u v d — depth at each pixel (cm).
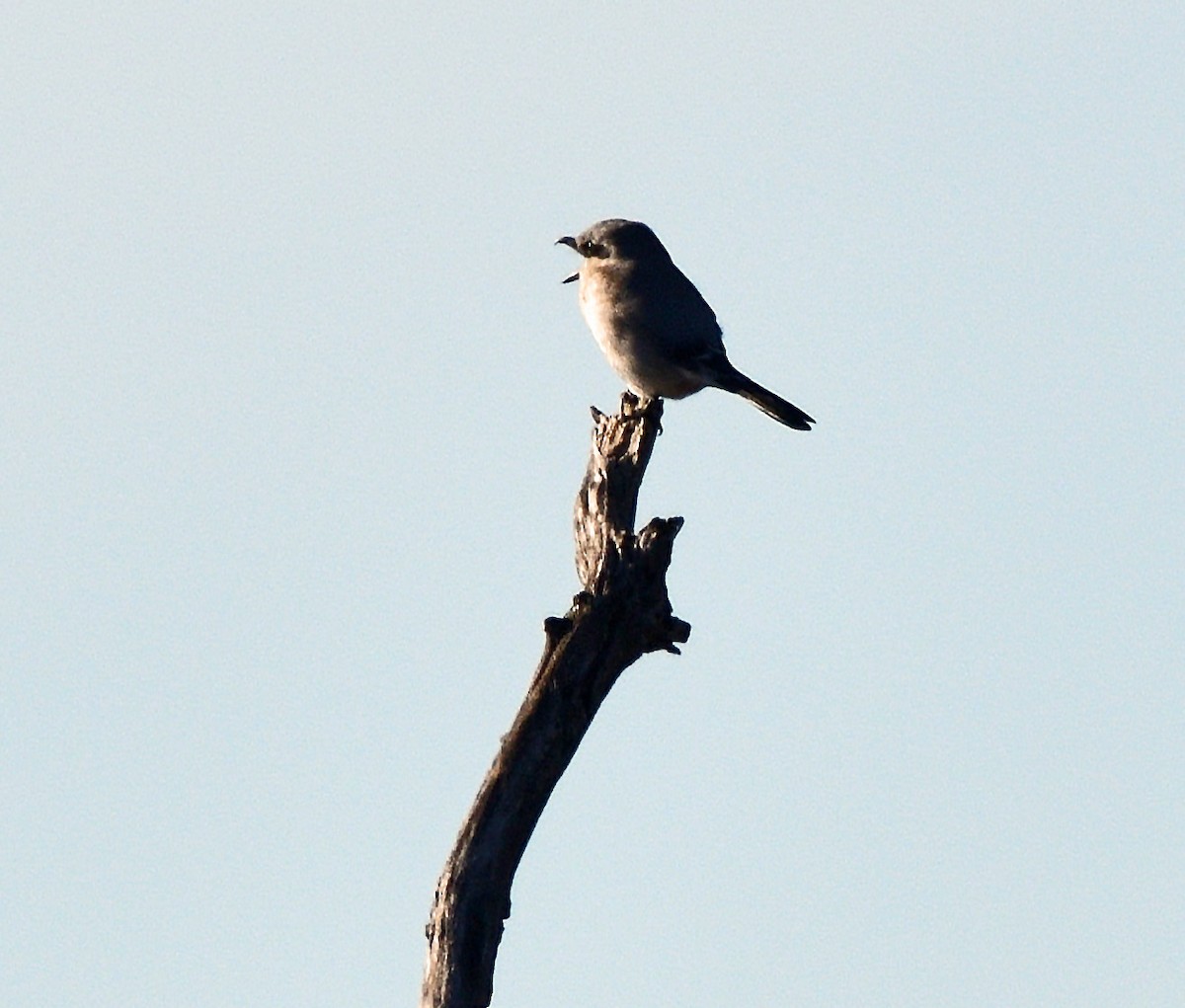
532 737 1426
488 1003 1391
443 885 1400
